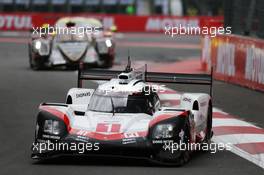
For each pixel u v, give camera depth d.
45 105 23.66
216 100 38.06
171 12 122.25
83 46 53.72
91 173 21.39
